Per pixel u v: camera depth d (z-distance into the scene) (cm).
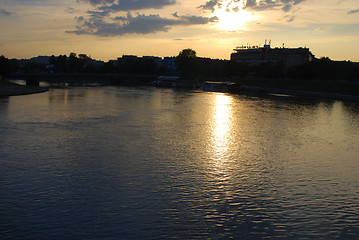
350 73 14525
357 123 6288
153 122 5469
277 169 3186
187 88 16375
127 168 3056
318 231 2064
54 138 4097
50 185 2602
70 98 9106
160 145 3928
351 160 3594
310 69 14938
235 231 2036
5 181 2655
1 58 13212
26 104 7412
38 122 5144
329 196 2572
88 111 6538
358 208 2383
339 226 2128
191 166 3181
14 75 18812
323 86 14075
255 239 1959
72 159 3269
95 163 3166
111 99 9138
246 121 5925
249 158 3525
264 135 4744
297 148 4056
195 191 2584
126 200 2381
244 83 17312
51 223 2044
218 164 3272
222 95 12044
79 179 2744
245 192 2602
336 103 10169
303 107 8625
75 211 2197
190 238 1942
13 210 2184
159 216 2173
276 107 8375
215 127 5212
